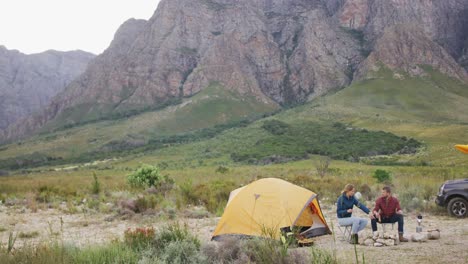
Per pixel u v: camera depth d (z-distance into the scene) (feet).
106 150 650.43
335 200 61.62
